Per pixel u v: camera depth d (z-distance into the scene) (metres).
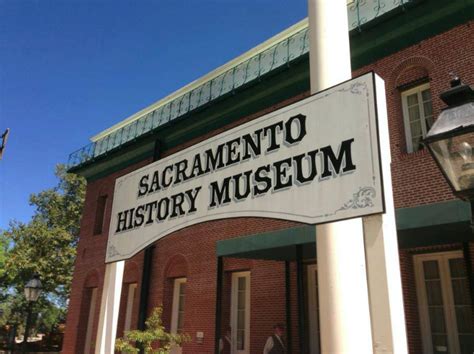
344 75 5.22
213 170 6.10
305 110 5.09
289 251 10.55
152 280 16.42
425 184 9.77
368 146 4.37
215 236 14.51
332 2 5.48
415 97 10.84
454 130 3.23
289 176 5.04
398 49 11.10
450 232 8.32
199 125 15.89
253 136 5.64
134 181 7.76
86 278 19.47
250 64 15.02
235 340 13.34
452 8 10.02
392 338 3.75
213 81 16.28
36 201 37.06
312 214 4.67
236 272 14.01
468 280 8.80
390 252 4.08
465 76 9.70
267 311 12.31
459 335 9.13
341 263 4.43
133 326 16.48
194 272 14.84
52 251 31.67
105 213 19.83
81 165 21.25
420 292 9.85
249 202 5.42
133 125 19.73
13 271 30.34
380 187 4.17
